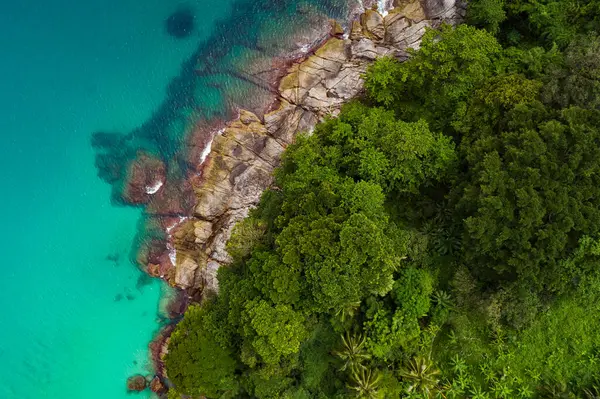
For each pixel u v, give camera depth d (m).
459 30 28.84
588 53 25.47
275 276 23.98
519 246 23.88
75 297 35.31
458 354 28.11
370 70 31.97
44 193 36.22
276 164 35.00
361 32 35.94
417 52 30.83
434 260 28.92
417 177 28.58
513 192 23.98
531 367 27.27
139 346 34.72
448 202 27.88
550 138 24.06
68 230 35.97
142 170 36.12
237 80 36.31
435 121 30.64
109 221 36.06
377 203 25.97
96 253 35.81
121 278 35.56
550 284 24.41
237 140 35.53
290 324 23.70
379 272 23.91
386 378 26.28
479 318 28.12
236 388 26.69
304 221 25.20
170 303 35.09
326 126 30.80
